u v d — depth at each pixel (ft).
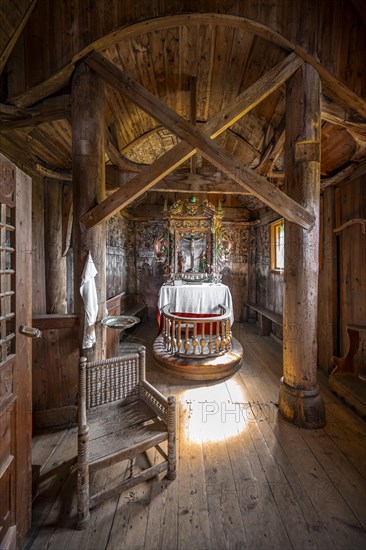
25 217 4.30
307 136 7.14
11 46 6.55
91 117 7.18
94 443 4.85
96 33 6.77
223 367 10.11
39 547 4.11
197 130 6.91
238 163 6.92
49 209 10.81
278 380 10.07
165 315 11.27
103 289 7.64
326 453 6.19
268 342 15.14
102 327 7.58
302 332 7.30
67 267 11.96
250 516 4.63
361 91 7.18
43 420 7.22
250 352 13.37
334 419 7.57
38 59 6.94
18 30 6.34
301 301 7.29
